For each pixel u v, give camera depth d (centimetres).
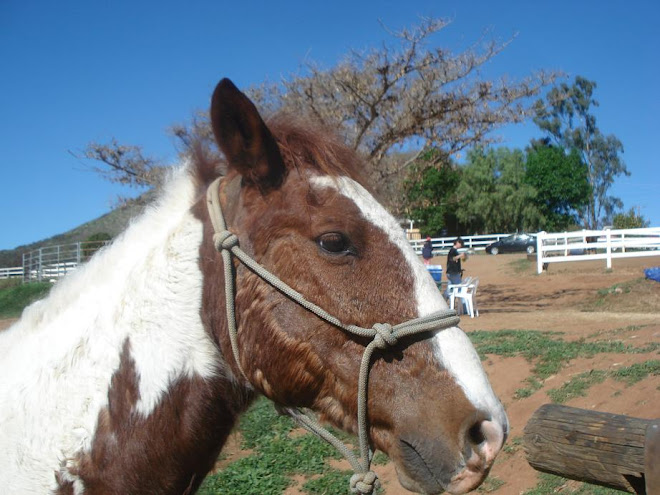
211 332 235
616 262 2364
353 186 233
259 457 694
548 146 6016
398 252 225
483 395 209
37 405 231
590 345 847
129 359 230
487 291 2139
